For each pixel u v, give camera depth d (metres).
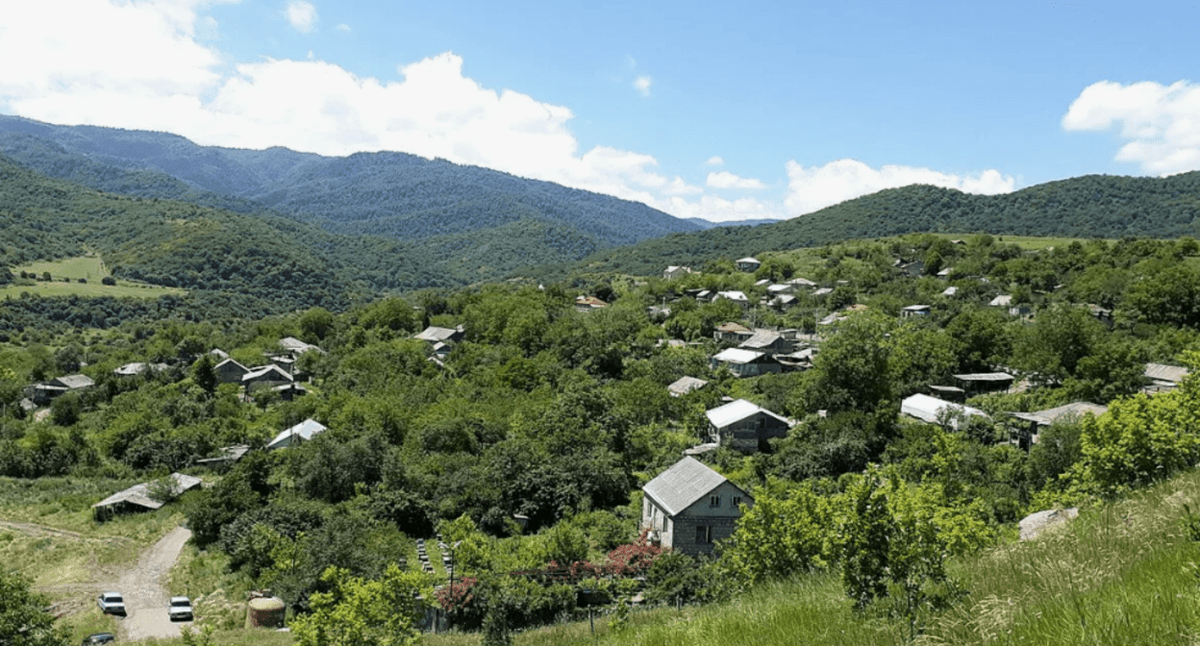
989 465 50.69
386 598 26.77
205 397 87.88
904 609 8.09
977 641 6.60
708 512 41.91
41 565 47.44
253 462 57.19
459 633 32.09
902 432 59.56
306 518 50.06
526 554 41.25
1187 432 19.06
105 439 72.38
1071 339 75.75
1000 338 84.25
